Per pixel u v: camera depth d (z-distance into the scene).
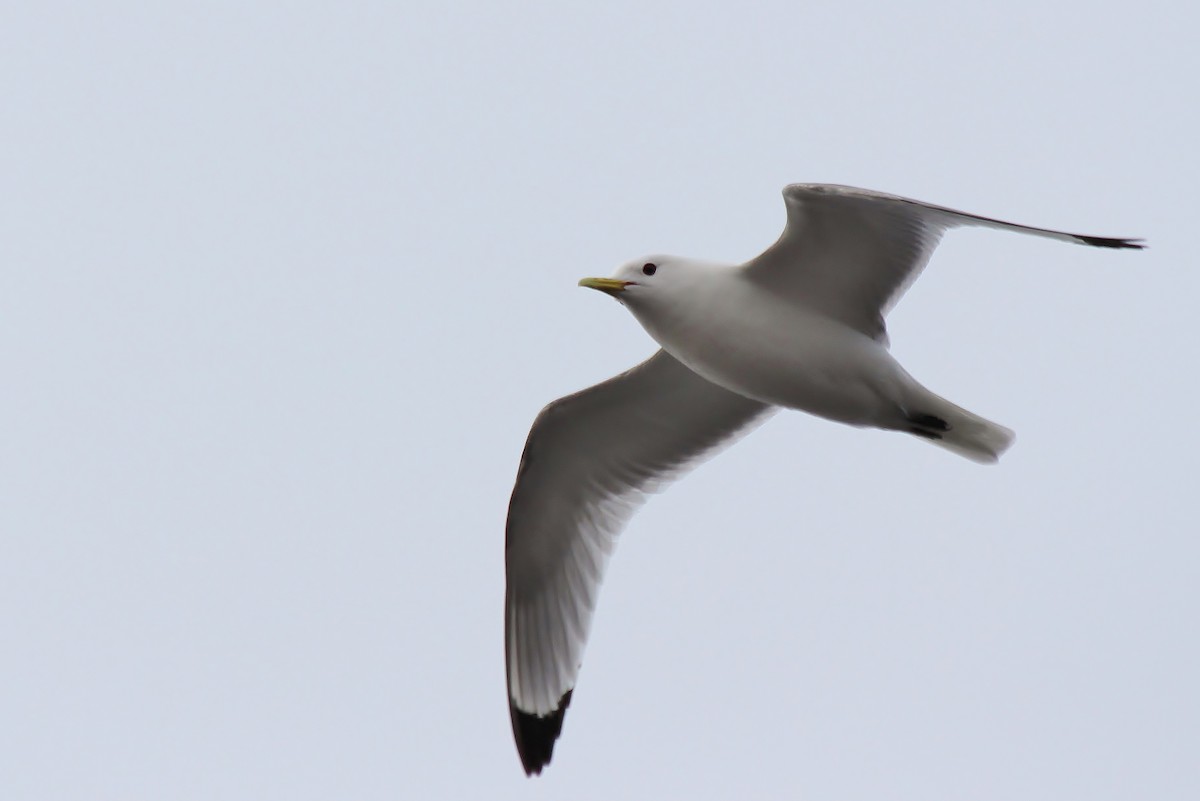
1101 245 10.21
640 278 12.76
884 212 11.80
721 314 12.62
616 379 13.62
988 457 12.91
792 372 12.75
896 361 12.77
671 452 14.23
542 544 14.39
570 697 14.30
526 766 14.52
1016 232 10.66
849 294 12.62
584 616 14.25
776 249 12.36
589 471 14.23
